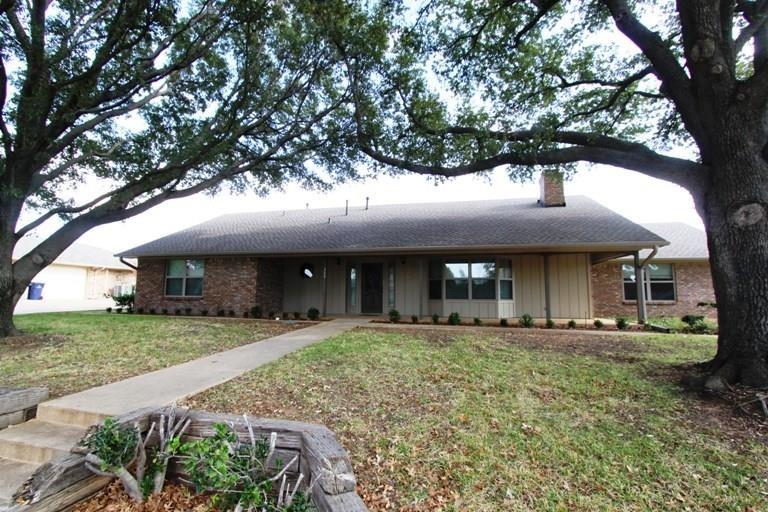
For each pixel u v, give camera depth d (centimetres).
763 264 412
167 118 970
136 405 366
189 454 237
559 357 574
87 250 2762
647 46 518
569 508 238
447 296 1211
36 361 555
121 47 756
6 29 679
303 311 1363
